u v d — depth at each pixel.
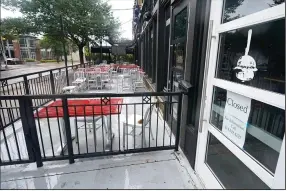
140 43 11.05
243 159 1.20
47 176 1.82
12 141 2.49
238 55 1.25
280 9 0.88
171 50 3.05
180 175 1.88
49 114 2.05
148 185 1.72
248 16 1.10
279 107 0.90
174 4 2.74
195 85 1.91
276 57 0.94
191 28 1.92
